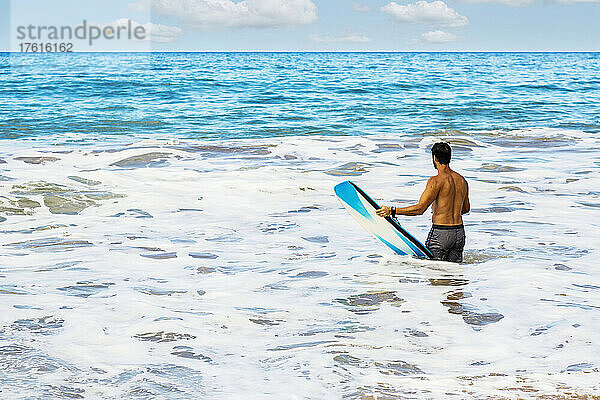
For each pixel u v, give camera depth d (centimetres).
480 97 3384
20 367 484
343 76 4888
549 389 446
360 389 449
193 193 1220
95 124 2273
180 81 4066
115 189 1242
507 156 1661
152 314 603
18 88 3444
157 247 873
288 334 560
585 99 3319
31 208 1095
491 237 916
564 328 567
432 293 672
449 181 784
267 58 10069
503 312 612
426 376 471
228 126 2292
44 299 647
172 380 466
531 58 10944
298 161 1566
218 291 683
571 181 1333
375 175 1398
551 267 771
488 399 432
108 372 479
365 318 600
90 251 846
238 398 437
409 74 5262
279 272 759
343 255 837
